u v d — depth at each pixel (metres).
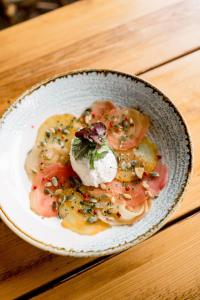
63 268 0.51
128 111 0.59
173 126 0.55
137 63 0.66
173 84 0.64
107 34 0.69
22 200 0.54
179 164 0.53
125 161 0.57
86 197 0.55
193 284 0.49
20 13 1.23
